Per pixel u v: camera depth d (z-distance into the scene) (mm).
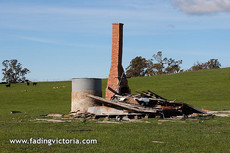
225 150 11773
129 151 11664
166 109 23344
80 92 26031
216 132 15797
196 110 24547
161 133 15516
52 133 15578
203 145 12664
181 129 16891
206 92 62531
